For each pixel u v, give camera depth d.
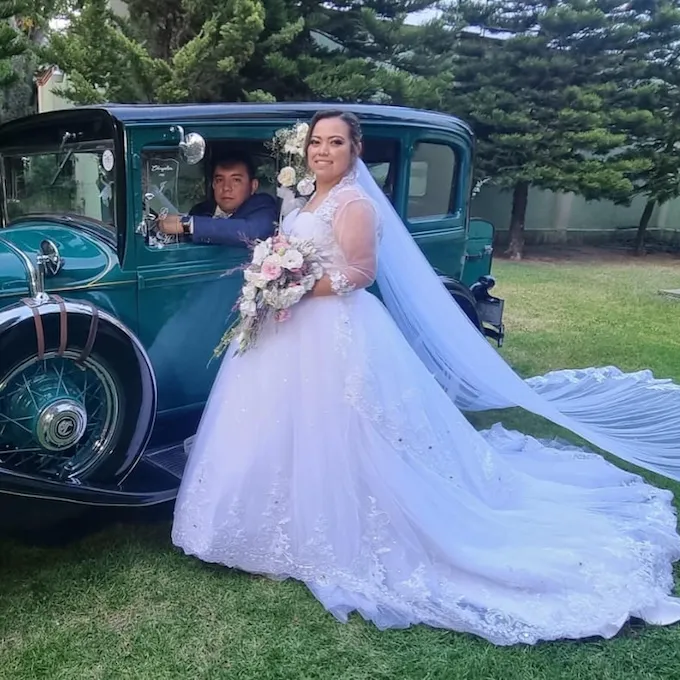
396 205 3.78
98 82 8.66
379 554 2.57
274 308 2.56
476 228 4.81
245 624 2.41
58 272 2.62
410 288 3.20
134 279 2.81
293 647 2.31
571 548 2.69
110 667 2.20
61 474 2.59
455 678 2.19
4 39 6.40
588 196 12.42
